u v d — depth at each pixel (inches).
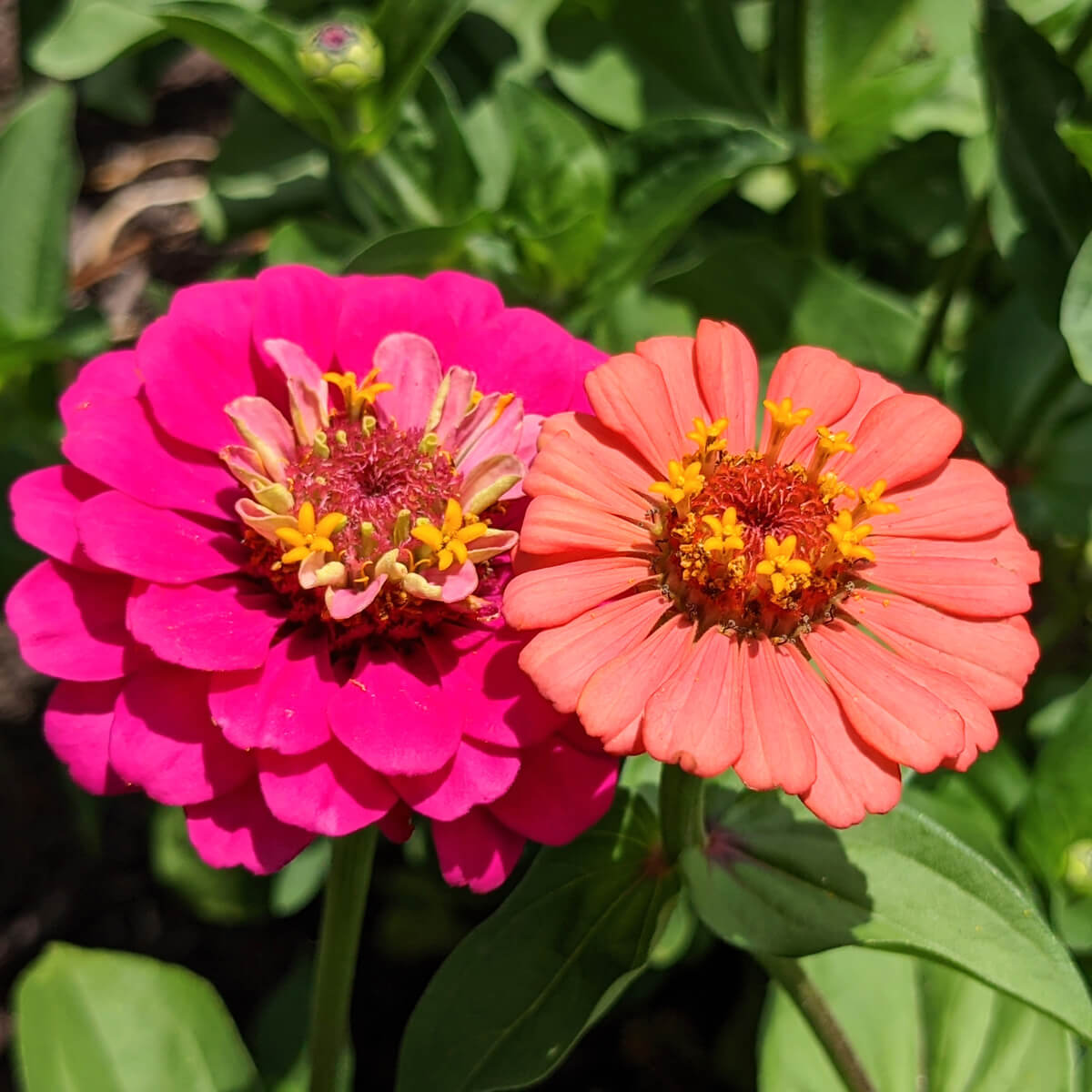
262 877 13.3
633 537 8.2
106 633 8.4
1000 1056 10.8
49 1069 11.0
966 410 12.5
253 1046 12.7
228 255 16.9
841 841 9.1
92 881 14.8
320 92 10.9
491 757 8.1
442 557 8.3
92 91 16.0
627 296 12.1
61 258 13.0
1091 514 12.2
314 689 8.2
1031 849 11.0
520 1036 9.1
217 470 8.8
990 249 12.7
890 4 12.4
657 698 7.6
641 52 13.4
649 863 9.5
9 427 13.3
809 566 8.1
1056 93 10.7
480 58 13.7
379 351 9.0
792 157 12.4
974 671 8.0
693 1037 13.5
